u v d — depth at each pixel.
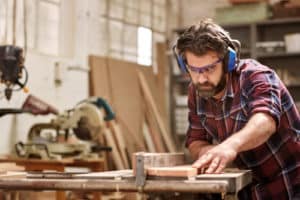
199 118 1.96
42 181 1.48
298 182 1.84
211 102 1.86
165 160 1.61
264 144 1.79
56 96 4.41
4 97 3.76
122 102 5.09
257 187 1.83
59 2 4.70
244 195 1.83
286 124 1.80
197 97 1.92
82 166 3.57
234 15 5.82
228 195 1.41
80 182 1.44
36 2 4.41
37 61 4.20
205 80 1.64
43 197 3.37
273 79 1.73
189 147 1.99
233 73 1.77
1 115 3.41
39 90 4.21
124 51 5.67
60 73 4.43
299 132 1.86
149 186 1.39
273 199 1.83
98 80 4.87
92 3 4.97
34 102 3.67
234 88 1.77
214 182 1.33
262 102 1.62
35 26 4.39
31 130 3.66
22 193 3.27
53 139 3.65
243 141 1.53
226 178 1.37
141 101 5.42
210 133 1.95
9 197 3.09
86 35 4.86
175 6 6.63
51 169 3.35
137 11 5.92
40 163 3.36
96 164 3.61
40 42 4.46
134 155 1.42
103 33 5.29
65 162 3.32
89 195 3.96
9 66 3.23
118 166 4.55
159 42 6.12
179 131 6.10
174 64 6.21
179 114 6.11
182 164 1.83
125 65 5.29
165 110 5.86
